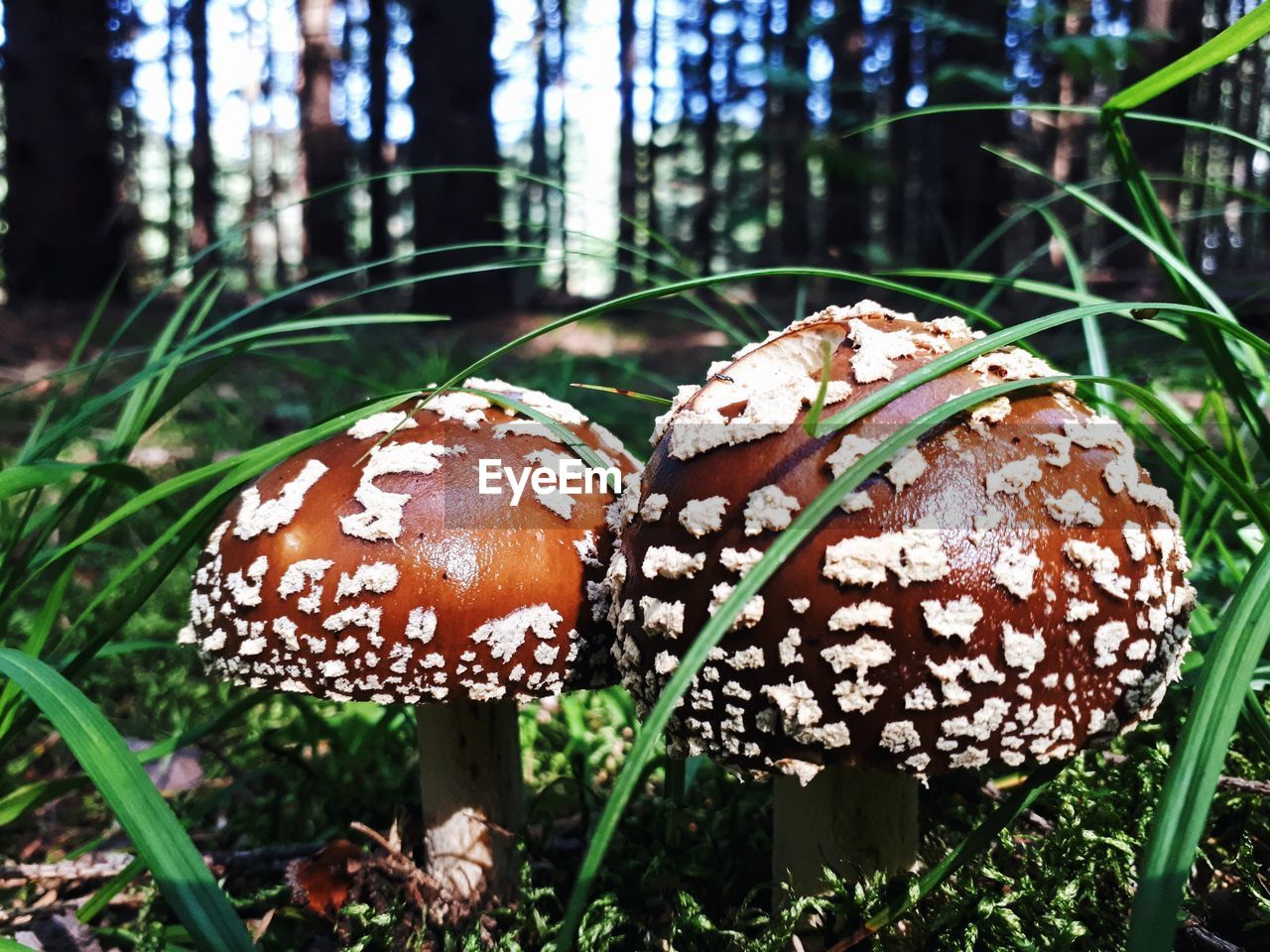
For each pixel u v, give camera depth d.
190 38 1.78
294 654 0.18
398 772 0.26
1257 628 0.12
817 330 0.16
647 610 0.15
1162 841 0.11
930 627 0.14
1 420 0.58
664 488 0.16
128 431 0.21
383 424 0.20
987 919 0.17
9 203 1.12
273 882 0.22
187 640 0.20
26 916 0.20
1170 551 0.15
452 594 0.18
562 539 0.18
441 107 1.09
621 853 0.21
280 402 0.64
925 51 1.08
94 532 0.17
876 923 0.16
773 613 0.14
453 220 1.11
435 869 0.21
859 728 0.14
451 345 0.64
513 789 0.22
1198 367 0.34
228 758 0.27
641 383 0.62
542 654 0.18
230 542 0.19
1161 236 0.19
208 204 1.81
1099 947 0.17
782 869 0.18
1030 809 0.20
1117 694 0.15
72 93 1.11
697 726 0.15
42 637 0.19
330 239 1.47
